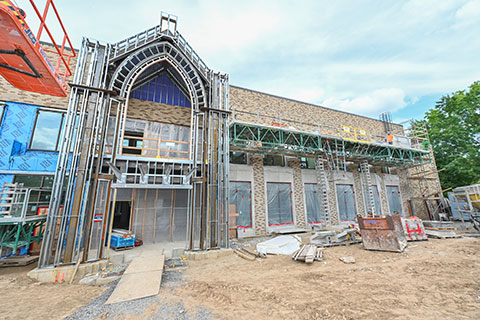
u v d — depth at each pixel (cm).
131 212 1112
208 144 1083
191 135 1126
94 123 852
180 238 1195
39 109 1037
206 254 910
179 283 633
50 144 1030
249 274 704
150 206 1160
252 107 1548
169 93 1356
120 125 975
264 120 1658
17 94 1001
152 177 1011
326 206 1630
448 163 2442
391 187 2175
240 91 1620
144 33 1053
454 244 1076
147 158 991
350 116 2175
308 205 1678
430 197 2228
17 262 786
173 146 1288
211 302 505
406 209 2183
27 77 663
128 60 991
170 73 1369
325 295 527
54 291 594
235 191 1416
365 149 1823
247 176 1473
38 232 913
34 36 537
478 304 467
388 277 647
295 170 1692
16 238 741
